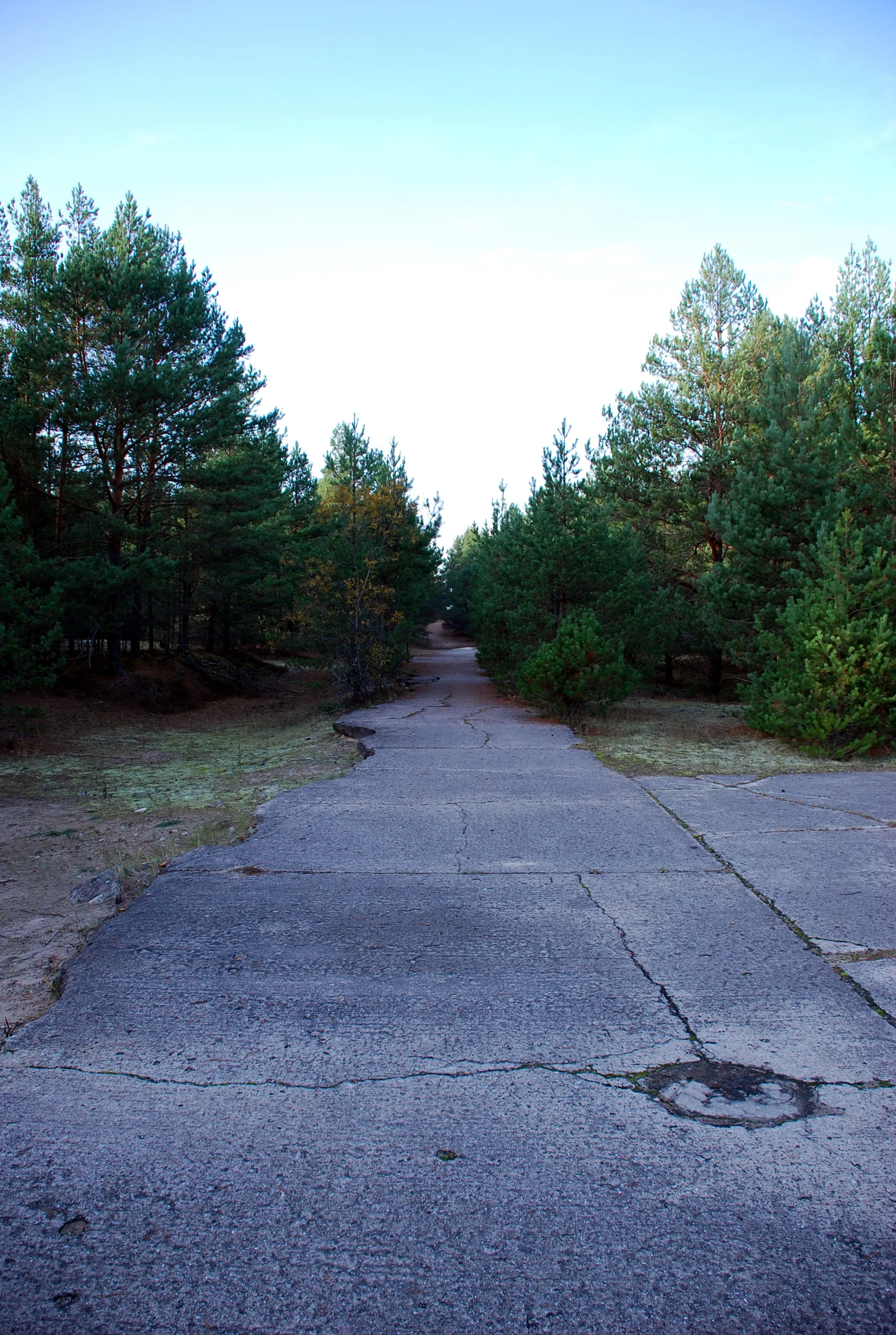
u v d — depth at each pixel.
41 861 6.25
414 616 22.67
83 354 18.31
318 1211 2.26
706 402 21.41
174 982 3.75
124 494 20.66
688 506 21.19
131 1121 2.69
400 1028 3.31
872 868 5.40
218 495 20.66
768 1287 2.00
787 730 10.77
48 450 17.20
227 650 31.91
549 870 5.40
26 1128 2.66
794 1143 2.55
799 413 15.89
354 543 18.73
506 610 18.00
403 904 4.78
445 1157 2.49
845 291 19.48
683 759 10.03
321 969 3.88
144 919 4.56
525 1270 2.06
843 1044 3.16
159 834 7.05
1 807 8.47
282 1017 3.41
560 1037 3.23
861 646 10.30
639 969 3.86
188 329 19.03
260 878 5.30
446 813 7.07
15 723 14.99
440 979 3.77
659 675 25.66
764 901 4.77
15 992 3.77
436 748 10.91
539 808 7.23
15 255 18.75
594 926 4.41
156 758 12.31
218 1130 2.64
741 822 6.66
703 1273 2.04
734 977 3.76
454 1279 2.03
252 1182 2.39
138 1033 3.28
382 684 19.14
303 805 7.44
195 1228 2.20
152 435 19.06
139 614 23.34
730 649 15.88
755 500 15.01
